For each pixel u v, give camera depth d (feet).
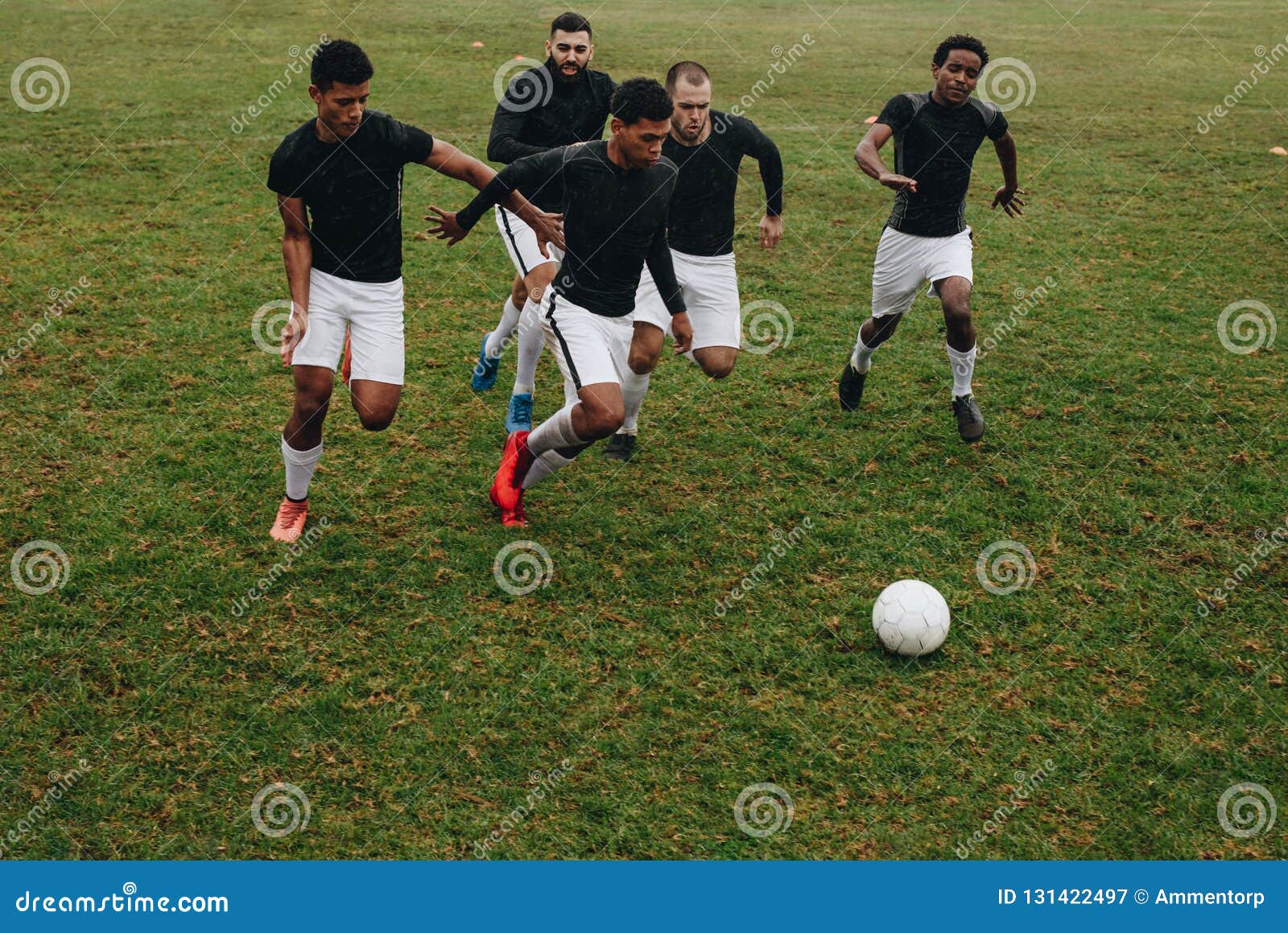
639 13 61.52
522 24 56.54
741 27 58.39
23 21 52.60
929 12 65.31
